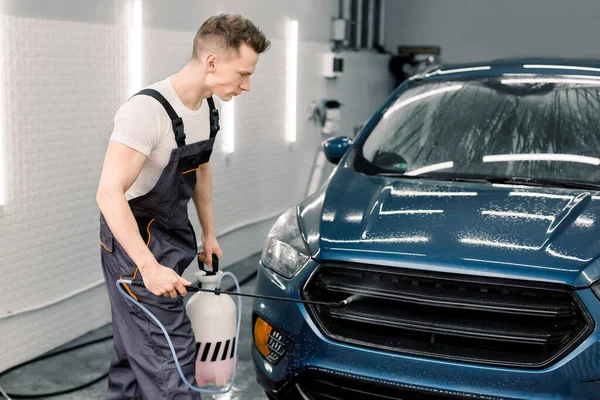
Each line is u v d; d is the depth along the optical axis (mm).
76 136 3828
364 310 2469
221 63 2158
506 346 2348
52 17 3600
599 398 2242
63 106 3715
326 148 3600
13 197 3449
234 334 2457
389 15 9953
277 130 6176
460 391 2332
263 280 2680
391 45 10000
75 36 3762
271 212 6176
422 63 9766
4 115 3361
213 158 5152
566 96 3307
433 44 9867
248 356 3787
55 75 3643
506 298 2334
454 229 2510
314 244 2574
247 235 5777
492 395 2307
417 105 3477
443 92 3514
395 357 2391
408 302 2404
